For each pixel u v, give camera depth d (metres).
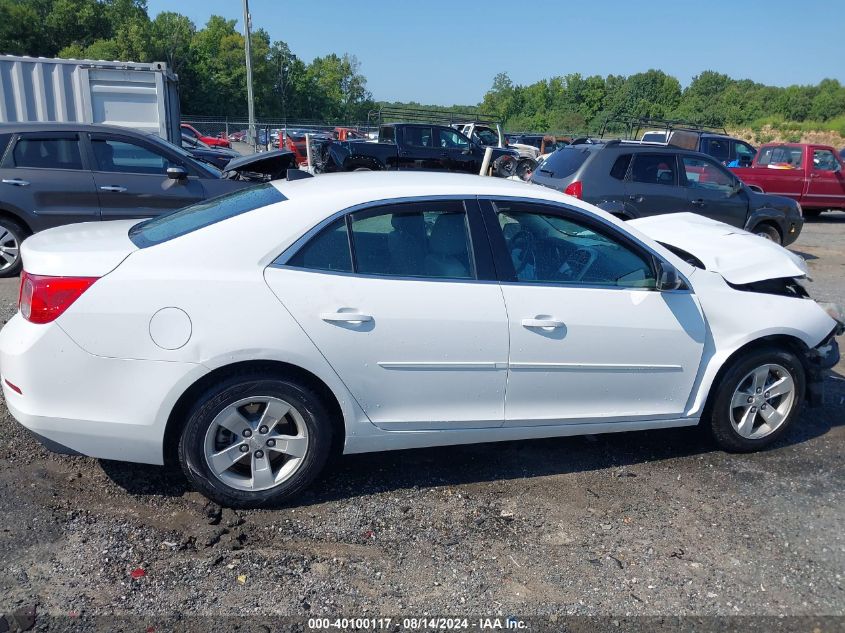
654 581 2.97
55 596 2.69
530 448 4.19
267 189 3.74
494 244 3.54
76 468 3.63
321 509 3.40
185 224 3.45
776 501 3.67
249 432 3.25
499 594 2.85
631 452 4.20
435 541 3.19
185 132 28.91
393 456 3.99
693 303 3.87
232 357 3.09
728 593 2.91
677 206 9.25
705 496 3.70
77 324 3.00
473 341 3.42
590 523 3.39
